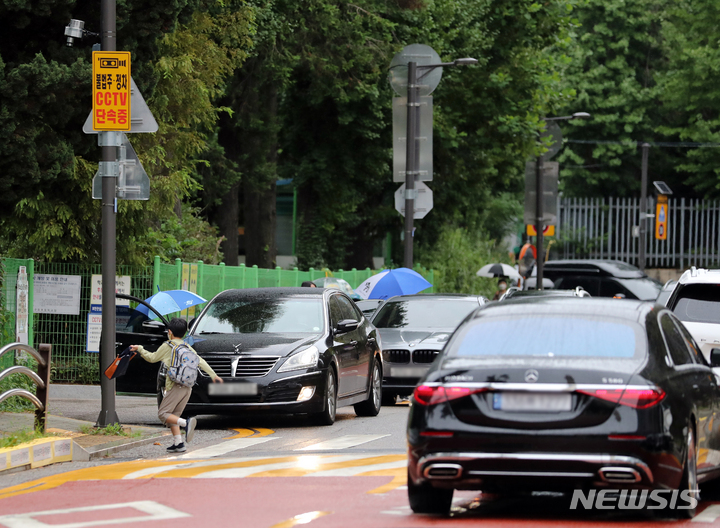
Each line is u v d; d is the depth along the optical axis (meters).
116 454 46.28
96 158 72.69
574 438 27.23
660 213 198.25
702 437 31.47
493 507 31.64
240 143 137.25
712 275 52.84
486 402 27.97
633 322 30.45
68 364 78.50
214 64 91.62
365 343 63.50
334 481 36.34
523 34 149.62
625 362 28.55
